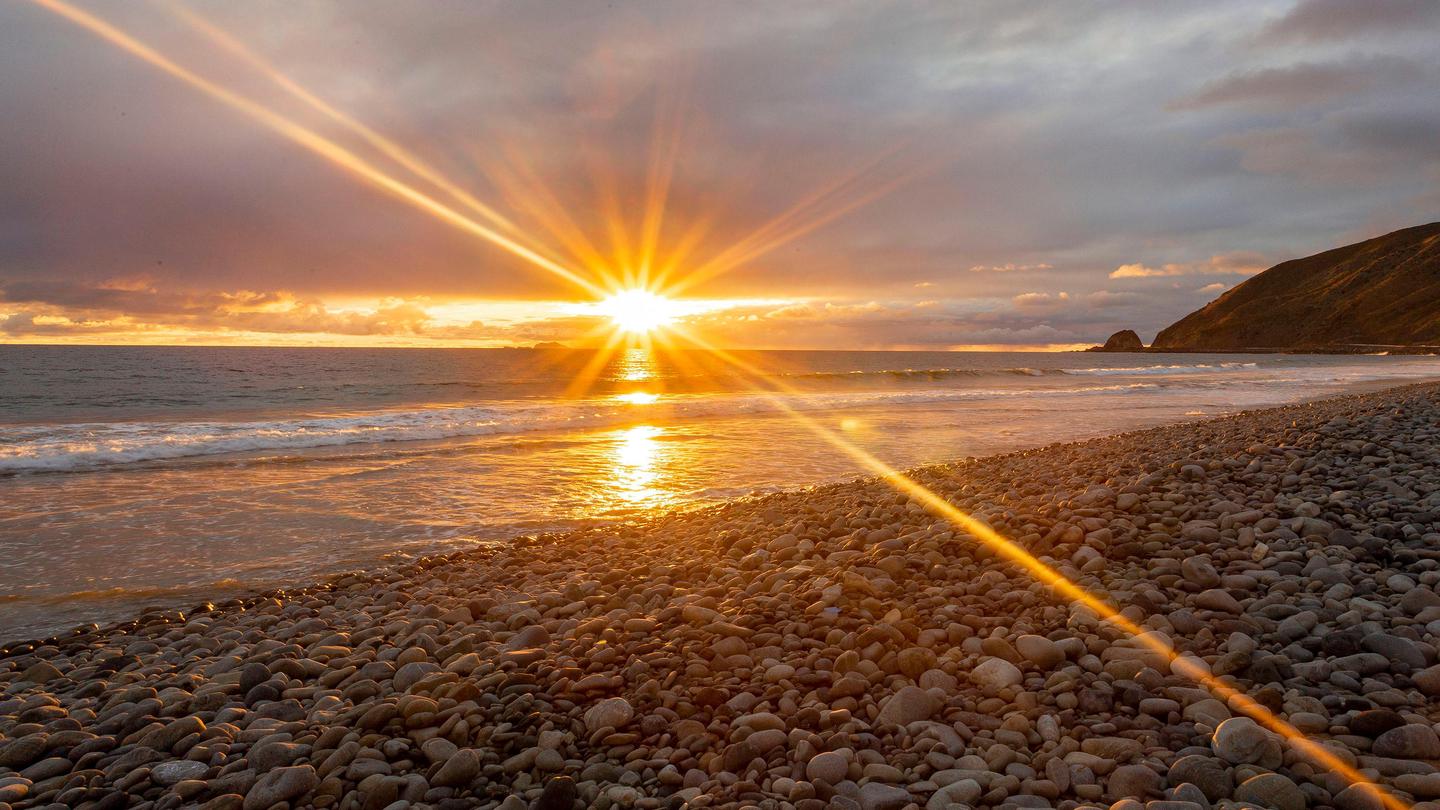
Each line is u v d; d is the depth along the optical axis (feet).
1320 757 10.46
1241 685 12.82
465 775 11.60
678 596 21.17
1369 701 11.82
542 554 29.48
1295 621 14.78
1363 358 359.05
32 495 40.91
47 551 30.60
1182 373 202.08
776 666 14.42
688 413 89.15
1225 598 16.33
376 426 71.92
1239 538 20.71
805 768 11.17
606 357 327.26
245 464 51.62
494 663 15.93
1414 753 10.38
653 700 13.70
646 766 11.79
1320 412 61.67
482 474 48.75
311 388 131.44
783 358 396.57
